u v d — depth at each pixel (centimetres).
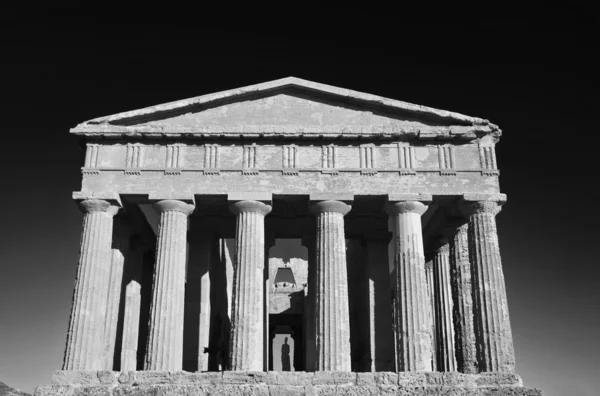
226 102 3350
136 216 3681
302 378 2738
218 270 4219
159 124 3288
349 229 3916
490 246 3097
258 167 3228
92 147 3266
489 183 3209
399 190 3183
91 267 3047
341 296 3012
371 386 2719
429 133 3247
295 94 3378
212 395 2653
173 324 2972
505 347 2928
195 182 3200
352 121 3322
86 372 2780
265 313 3741
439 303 3784
